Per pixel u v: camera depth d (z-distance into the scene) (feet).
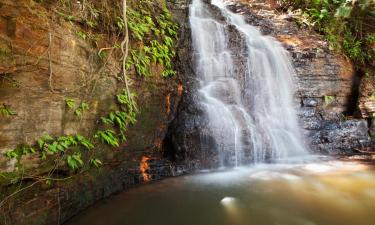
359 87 27.22
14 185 10.48
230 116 22.07
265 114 24.90
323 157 23.30
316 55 27.48
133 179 16.99
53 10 11.86
